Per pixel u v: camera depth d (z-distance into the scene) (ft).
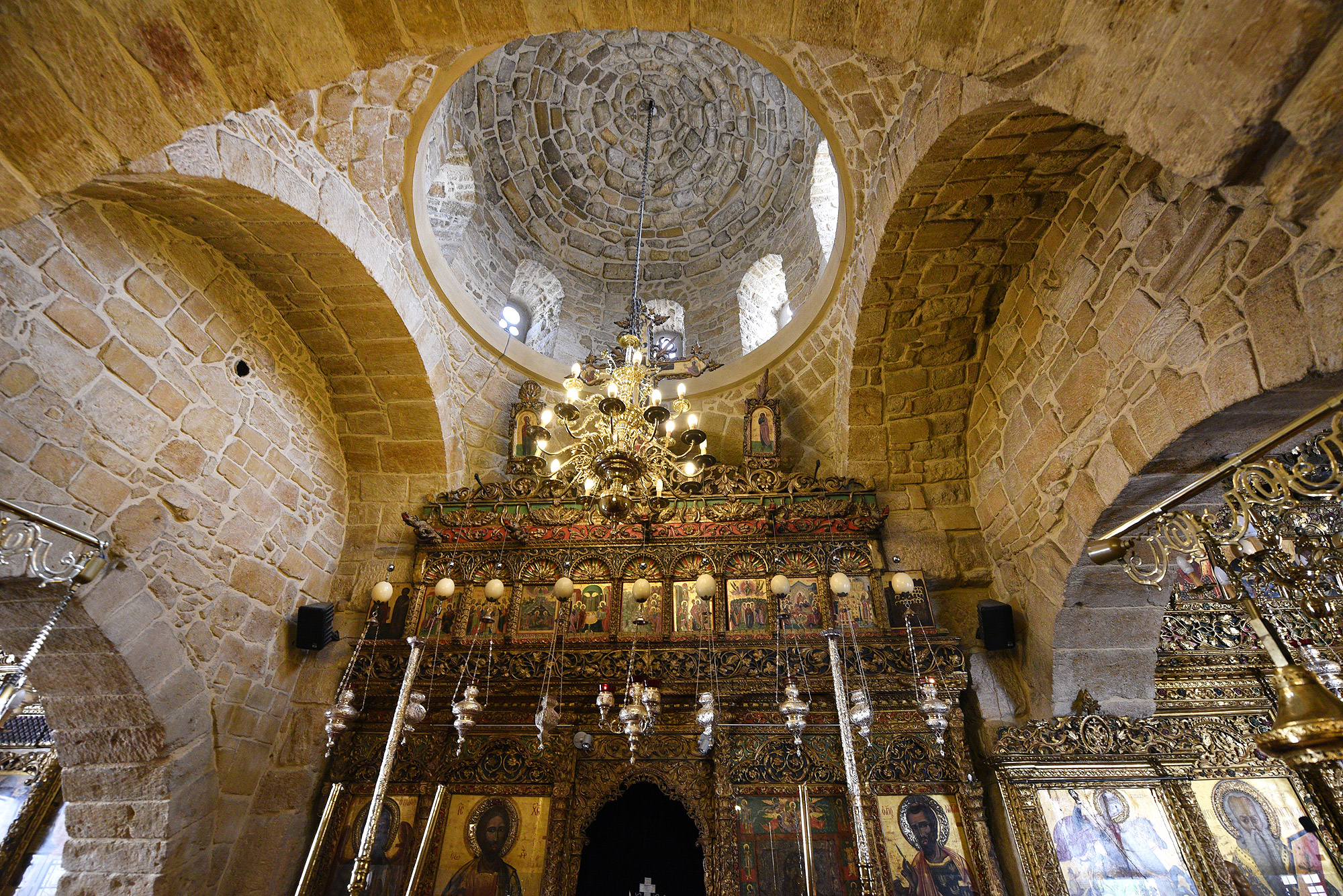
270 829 15.30
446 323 20.48
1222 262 9.81
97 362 12.39
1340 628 10.52
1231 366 9.59
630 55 27.14
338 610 18.44
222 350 15.44
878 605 17.16
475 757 16.30
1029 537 15.97
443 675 17.01
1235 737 15.14
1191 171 5.71
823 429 21.42
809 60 14.89
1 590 11.34
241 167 12.32
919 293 16.48
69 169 5.58
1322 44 4.52
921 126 12.41
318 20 5.99
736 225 30.22
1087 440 13.43
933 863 14.21
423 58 15.79
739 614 17.49
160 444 13.69
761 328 28.55
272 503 16.90
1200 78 5.17
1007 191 13.43
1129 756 15.01
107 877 13.07
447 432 20.51
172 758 13.58
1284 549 7.77
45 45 5.05
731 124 28.43
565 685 16.65
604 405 13.43
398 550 19.43
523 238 29.55
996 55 6.20
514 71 26.66
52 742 14.79
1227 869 13.61
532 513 19.56
